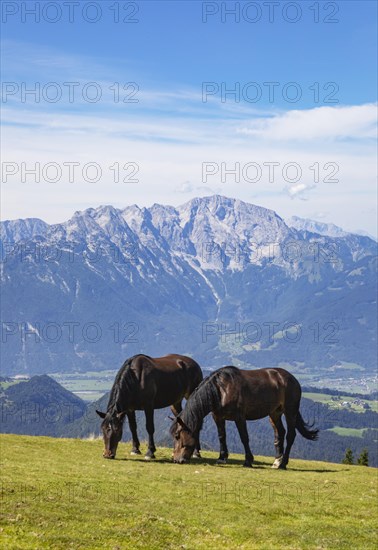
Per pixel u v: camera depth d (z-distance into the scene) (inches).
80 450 1061.1
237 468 981.8
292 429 1052.5
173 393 1081.4
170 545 589.0
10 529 573.0
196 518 675.4
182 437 996.6
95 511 655.1
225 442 1030.4
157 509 689.6
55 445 1085.1
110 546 564.7
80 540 568.7
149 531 614.5
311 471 1032.8
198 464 995.3
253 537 634.2
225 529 650.2
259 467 1021.2
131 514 660.1
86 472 837.8
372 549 629.9
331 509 761.0
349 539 655.1
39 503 655.8
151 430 1037.8
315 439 1060.5
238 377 1014.4
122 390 1015.0
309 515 729.6
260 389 1019.9
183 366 1109.7
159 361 1084.5
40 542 549.6
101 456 1018.7
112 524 625.0
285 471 999.0
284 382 1048.8
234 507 727.1
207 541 609.9
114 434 1003.9
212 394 1007.0
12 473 781.9
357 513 755.4
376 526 708.7
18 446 1035.9
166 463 985.5
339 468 1105.4
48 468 847.7
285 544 621.3
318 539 642.2
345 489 875.4
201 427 1011.9
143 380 1029.8
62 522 611.2
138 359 1049.5
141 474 856.3
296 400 1061.1
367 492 869.8
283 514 724.7
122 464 941.2
